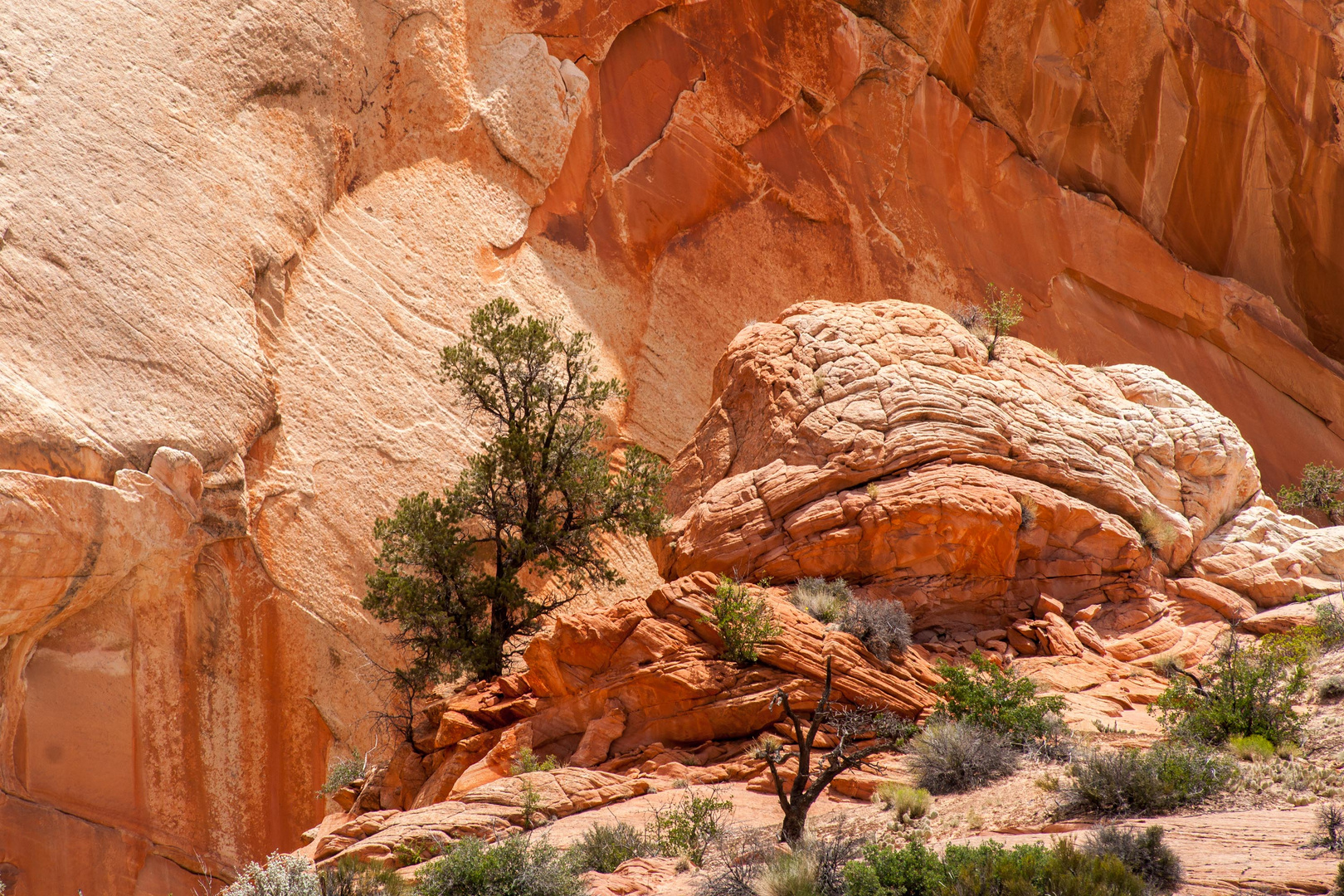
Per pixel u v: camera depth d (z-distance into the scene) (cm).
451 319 2180
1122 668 1412
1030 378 1809
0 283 1568
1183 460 1741
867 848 786
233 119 1938
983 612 1539
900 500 1505
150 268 1734
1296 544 1669
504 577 1619
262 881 875
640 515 1666
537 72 2414
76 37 1773
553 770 1163
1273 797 884
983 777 1034
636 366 2489
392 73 2225
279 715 1745
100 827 1570
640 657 1289
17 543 1470
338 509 1897
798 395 1695
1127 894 671
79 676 1583
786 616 1319
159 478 1639
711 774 1155
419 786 1404
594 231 2498
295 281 1980
